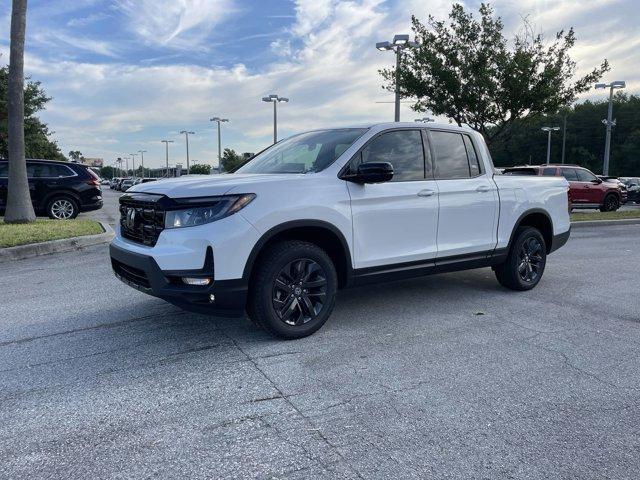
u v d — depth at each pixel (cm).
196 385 346
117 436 283
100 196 1531
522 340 438
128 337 442
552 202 636
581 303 561
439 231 509
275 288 410
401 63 1634
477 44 1529
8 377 361
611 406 318
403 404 319
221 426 292
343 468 253
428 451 267
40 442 278
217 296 381
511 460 260
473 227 541
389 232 470
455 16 1528
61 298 581
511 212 578
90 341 433
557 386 346
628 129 8244
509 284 607
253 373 364
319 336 443
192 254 376
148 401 324
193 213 383
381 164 423
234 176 441
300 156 491
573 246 1034
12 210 1191
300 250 414
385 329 464
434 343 429
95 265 783
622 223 1533
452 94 1541
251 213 389
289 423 296
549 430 289
